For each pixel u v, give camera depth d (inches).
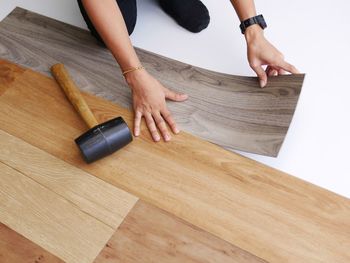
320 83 61.2
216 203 48.5
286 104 53.0
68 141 54.3
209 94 58.2
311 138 55.2
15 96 59.2
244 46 66.3
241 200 48.7
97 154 48.6
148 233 46.6
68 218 47.8
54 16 70.7
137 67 50.9
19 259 45.1
